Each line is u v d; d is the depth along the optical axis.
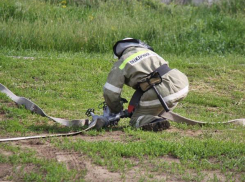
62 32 30.77
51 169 10.79
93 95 20.59
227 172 11.23
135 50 14.77
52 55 27.75
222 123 16.31
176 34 33.72
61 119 15.83
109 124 15.20
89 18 35.09
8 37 29.44
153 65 14.53
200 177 10.75
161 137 14.02
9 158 11.55
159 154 12.27
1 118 16.22
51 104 18.58
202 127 15.88
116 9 39.88
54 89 21.09
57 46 30.11
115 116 15.19
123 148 12.36
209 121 17.23
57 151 12.44
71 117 16.91
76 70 24.05
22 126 15.09
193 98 20.91
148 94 14.39
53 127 15.26
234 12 41.69
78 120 15.59
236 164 11.60
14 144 13.03
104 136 14.27
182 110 19.22
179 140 13.68
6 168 11.07
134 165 11.44
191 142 13.17
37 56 26.94
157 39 32.69
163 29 34.31
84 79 22.91
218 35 34.47
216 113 19.16
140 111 14.87
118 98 14.53
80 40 30.67
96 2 40.50
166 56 30.28
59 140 13.47
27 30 30.28
